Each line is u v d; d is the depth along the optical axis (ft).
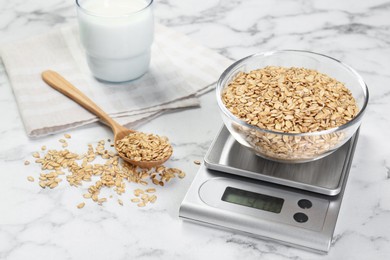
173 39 3.60
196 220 2.71
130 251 2.64
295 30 3.71
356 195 2.81
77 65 3.45
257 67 3.00
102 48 3.21
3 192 2.86
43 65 3.44
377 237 2.66
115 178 2.90
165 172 2.91
